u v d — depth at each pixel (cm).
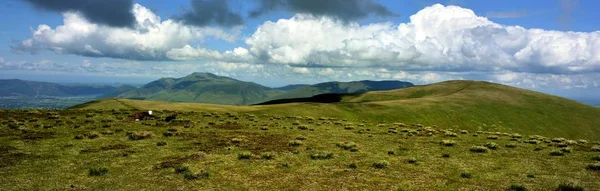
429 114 13125
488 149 3431
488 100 16925
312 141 3819
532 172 2491
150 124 4966
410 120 12069
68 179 2172
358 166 2638
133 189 1997
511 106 15750
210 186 2077
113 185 2066
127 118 5575
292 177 2305
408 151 3319
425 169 2570
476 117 13750
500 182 2227
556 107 15900
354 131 4884
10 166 2447
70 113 6122
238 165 2603
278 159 2844
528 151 3381
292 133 4441
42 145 3219
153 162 2653
